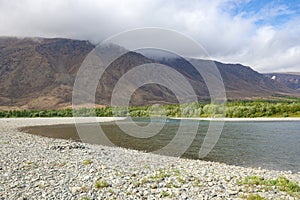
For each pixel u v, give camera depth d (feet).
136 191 36.37
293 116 256.73
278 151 88.53
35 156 62.34
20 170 47.73
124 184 39.52
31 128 187.21
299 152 86.74
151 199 33.35
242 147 95.96
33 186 38.78
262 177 46.32
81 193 35.76
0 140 105.70
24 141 102.53
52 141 103.14
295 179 48.03
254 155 81.20
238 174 49.70
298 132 147.84
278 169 64.18
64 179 41.96
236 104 288.71
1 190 37.14
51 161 55.72
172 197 33.96
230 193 35.45
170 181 41.27
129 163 56.90
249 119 240.73
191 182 41.19
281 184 40.14
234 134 138.62
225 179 43.75
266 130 157.99
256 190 36.99
